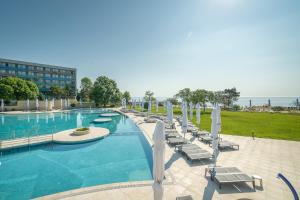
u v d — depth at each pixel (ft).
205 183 21.44
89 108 157.99
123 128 64.49
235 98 170.91
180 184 21.20
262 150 34.35
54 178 26.76
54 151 38.68
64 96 212.84
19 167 30.58
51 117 98.48
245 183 21.50
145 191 19.31
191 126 58.29
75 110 133.80
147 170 29.25
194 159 28.81
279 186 20.86
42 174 28.07
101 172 28.58
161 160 12.95
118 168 30.09
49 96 209.97
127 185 20.45
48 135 47.55
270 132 51.26
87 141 45.01
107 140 46.78
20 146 39.45
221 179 20.36
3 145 38.55
